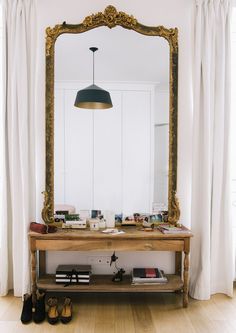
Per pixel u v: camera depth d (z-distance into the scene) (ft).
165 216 8.80
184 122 8.93
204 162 8.46
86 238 7.71
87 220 8.63
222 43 8.52
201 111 8.60
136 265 9.06
